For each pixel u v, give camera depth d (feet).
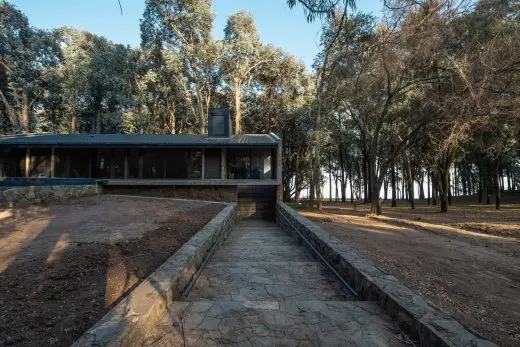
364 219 50.31
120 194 60.54
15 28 97.86
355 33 45.06
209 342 9.49
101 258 17.30
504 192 143.54
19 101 101.60
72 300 12.27
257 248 27.22
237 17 95.55
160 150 65.46
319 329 10.40
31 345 9.33
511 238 33.58
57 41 107.14
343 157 136.05
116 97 103.86
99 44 113.39
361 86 58.39
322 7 10.78
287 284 16.22
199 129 109.09
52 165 62.64
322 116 80.43
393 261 20.72
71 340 9.57
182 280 14.28
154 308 10.48
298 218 33.86
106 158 64.80
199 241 19.81
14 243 20.57
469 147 73.46
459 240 31.50
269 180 62.69
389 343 9.59
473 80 41.68
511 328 11.83
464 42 42.96
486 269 20.40
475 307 13.75
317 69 68.69
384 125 81.15
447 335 8.65
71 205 39.65
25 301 12.11
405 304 10.81
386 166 58.75
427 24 42.91
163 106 113.19
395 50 47.39
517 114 40.47
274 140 65.26
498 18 40.32
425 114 52.49
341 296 14.62
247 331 10.20
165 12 95.50
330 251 19.52
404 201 144.66
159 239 22.35
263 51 99.25
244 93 110.63
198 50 94.84
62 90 101.81
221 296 14.25
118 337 8.14
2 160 62.85
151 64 103.04
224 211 38.27
